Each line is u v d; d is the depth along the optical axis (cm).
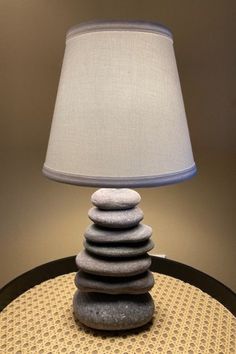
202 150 111
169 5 102
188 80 106
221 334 77
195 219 117
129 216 72
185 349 72
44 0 104
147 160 61
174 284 97
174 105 65
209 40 103
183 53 104
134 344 73
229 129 108
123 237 71
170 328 78
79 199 118
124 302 74
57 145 65
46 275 103
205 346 73
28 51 108
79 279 75
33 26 106
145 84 61
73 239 122
